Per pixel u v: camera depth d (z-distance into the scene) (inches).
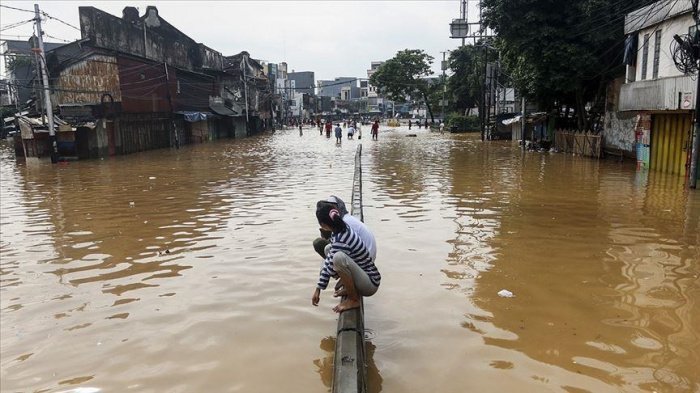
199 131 1702.8
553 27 887.7
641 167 754.2
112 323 221.6
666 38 658.2
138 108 1250.0
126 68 1189.1
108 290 261.6
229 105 2085.4
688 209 437.4
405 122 4025.6
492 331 204.4
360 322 190.7
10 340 208.4
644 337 197.2
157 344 201.2
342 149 1262.3
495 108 1731.1
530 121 1241.4
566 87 917.8
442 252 314.0
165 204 495.8
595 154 918.4
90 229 395.5
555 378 169.5
